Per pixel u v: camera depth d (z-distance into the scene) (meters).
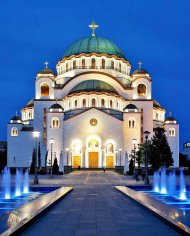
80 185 41.31
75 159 105.19
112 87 115.00
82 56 118.25
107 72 117.88
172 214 16.88
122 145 105.06
